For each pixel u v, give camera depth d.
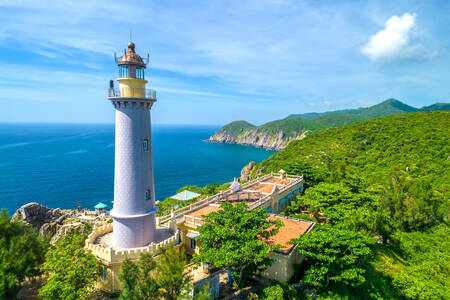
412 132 110.94
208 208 42.94
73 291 23.59
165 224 38.09
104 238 33.47
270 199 49.41
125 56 28.20
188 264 32.38
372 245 40.34
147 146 29.97
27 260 25.98
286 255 30.52
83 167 167.25
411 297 31.55
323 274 28.53
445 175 74.94
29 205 73.00
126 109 28.30
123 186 29.27
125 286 21.55
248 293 28.47
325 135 139.12
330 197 45.78
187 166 197.62
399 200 53.91
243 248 24.52
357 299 31.00
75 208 103.50
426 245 44.28
